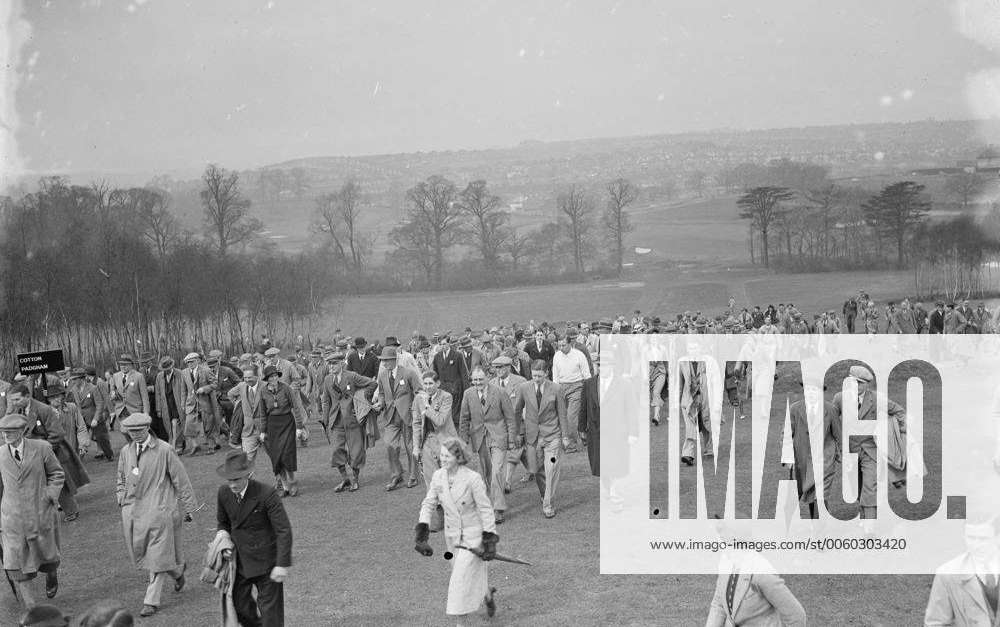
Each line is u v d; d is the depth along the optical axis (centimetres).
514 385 1304
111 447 2258
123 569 1140
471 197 12331
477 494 859
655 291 10738
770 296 9812
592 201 14600
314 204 17150
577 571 1038
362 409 1524
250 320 7675
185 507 994
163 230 8600
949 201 10838
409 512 1354
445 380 1877
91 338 6188
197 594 1023
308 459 1897
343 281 10625
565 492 1449
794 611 622
